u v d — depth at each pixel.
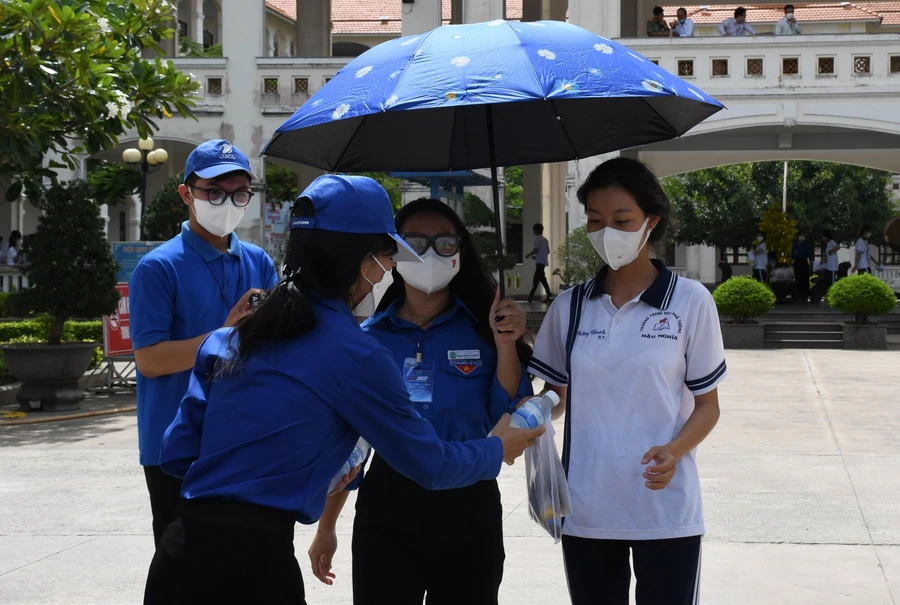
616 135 3.49
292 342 2.35
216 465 2.32
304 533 6.17
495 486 3.10
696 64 18.94
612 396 2.92
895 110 18.45
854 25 39.00
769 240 25.17
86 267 11.77
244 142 20.17
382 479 3.04
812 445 8.86
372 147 3.54
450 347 3.12
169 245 3.76
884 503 6.72
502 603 4.83
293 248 2.45
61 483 7.72
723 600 4.83
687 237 34.28
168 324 3.63
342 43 43.41
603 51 2.81
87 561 5.61
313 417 2.31
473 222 10.93
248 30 20.09
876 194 33.91
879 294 18.09
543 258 22.48
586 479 2.94
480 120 3.55
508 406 3.05
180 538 2.31
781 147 21.77
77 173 20.78
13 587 5.15
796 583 5.08
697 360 2.94
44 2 10.14
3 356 12.77
